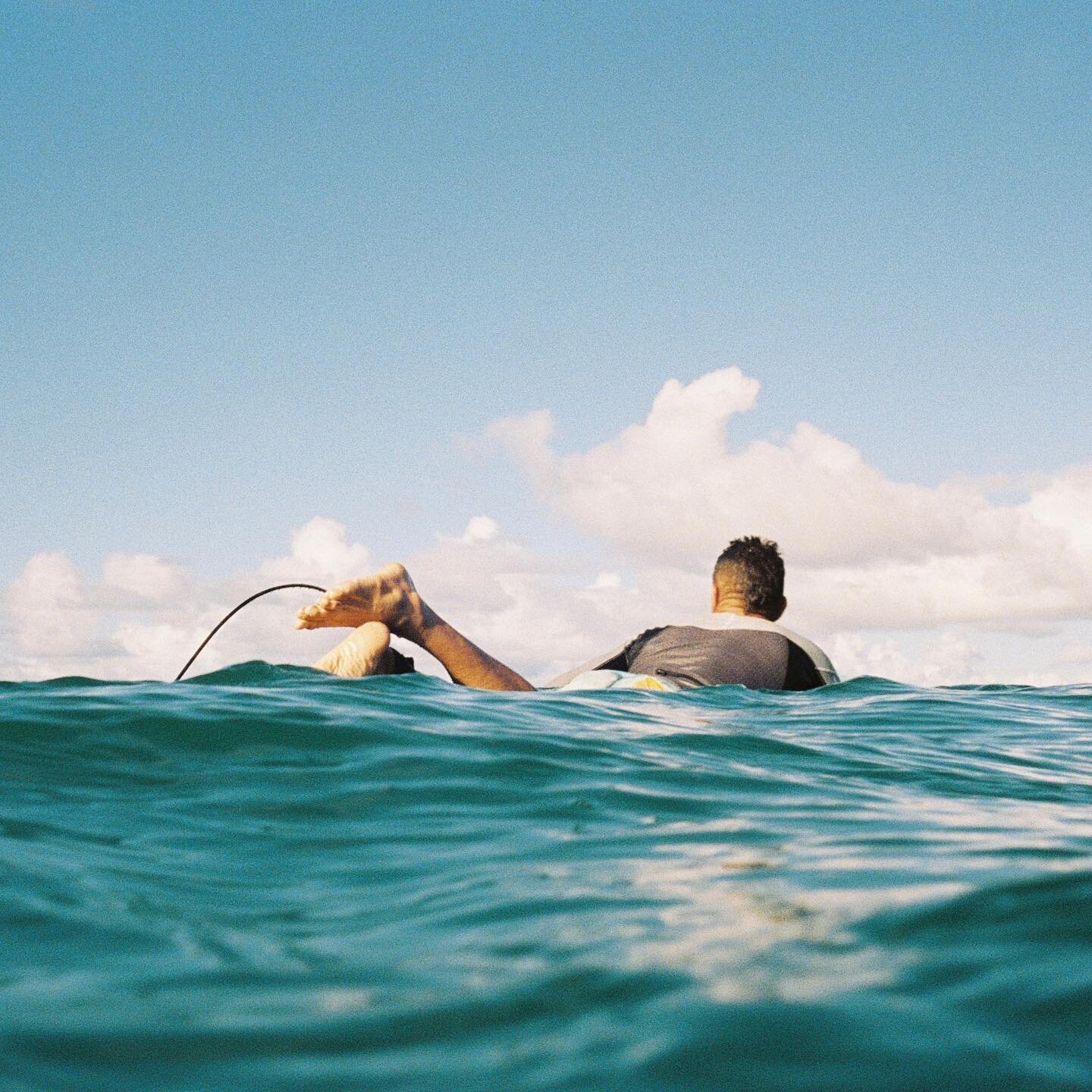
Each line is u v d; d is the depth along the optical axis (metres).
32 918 2.01
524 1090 1.26
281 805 3.17
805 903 2.06
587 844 2.72
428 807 3.17
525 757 3.89
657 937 1.85
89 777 3.46
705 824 2.99
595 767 3.79
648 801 3.29
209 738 3.98
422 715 4.63
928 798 3.51
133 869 2.44
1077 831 2.89
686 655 7.24
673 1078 1.28
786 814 3.13
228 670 6.16
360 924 2.01
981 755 4.61
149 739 3.92
